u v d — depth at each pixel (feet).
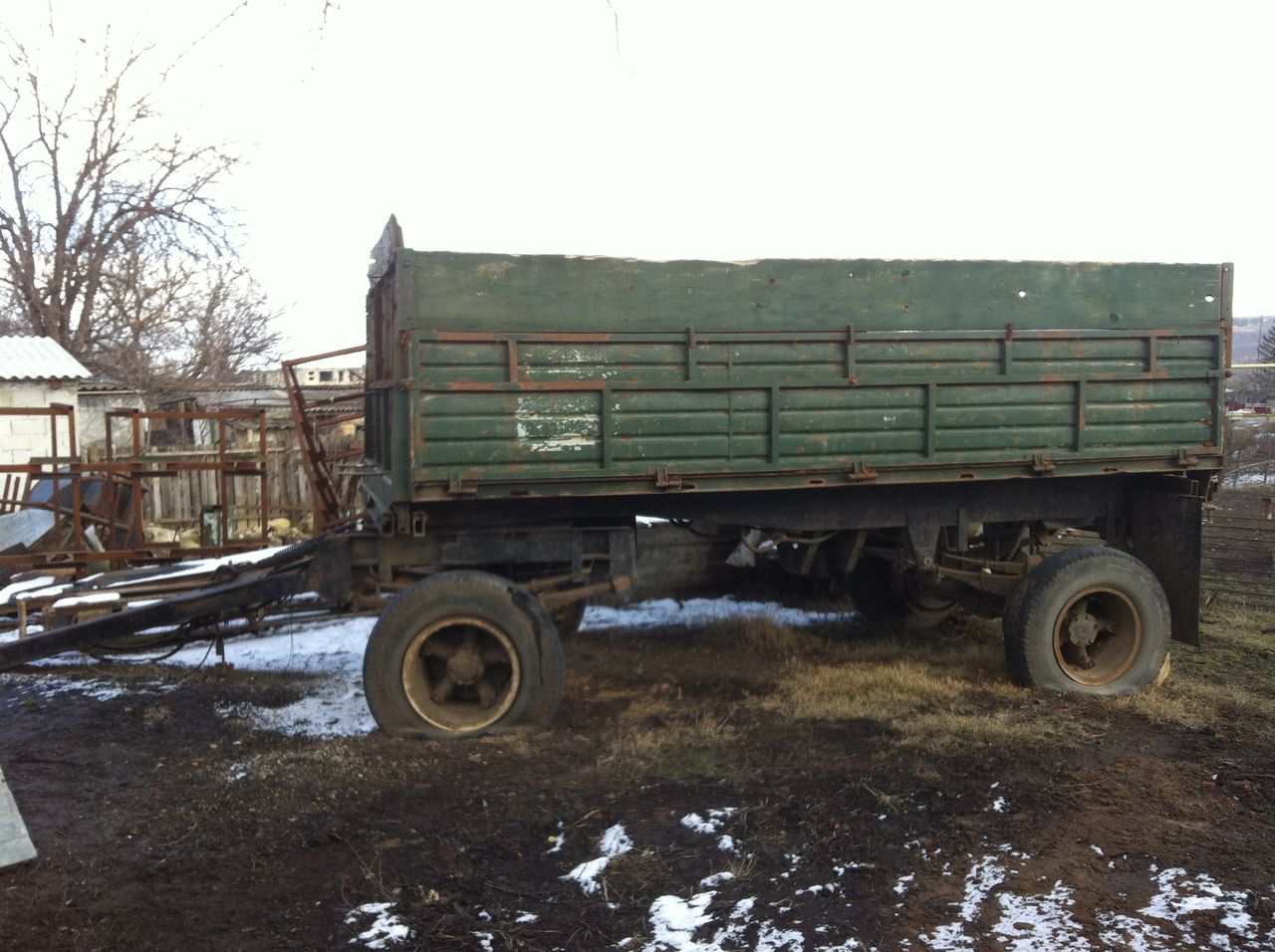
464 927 11.71
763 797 15.28
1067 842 13.69
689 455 19.16
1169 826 14.24
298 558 21.11
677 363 19.19
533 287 18.51
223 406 73.61
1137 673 21.24
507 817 14.67
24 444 54.75
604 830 14.25
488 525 19.81
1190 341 21.84
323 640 27.53
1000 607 23.63
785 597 31.83
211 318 83.25
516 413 18.34
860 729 18.67
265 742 18.63
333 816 14.75
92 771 17.10
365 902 12.28
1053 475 21.12
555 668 18.52
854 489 21.68
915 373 20.34
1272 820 14.46
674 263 19.16
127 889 12.73
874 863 13.07
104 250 74.69
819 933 11.43
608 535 20.06
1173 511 22.16
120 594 23.34
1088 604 21.76
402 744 17.80
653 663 24.32
